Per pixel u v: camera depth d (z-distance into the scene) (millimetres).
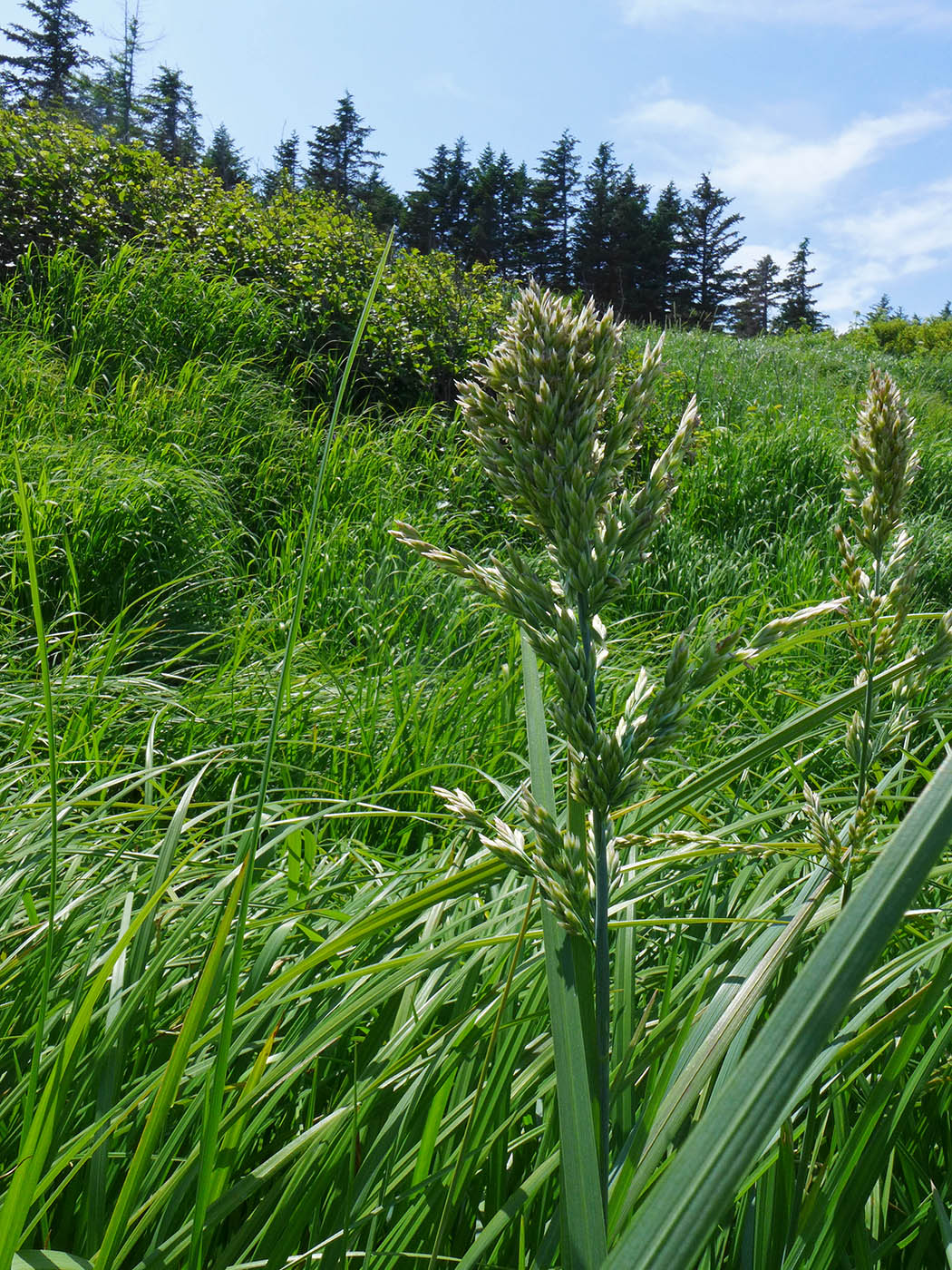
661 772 2629
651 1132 916
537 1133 1209
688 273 72250
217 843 1855
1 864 1964
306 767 2912
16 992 1551
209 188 9578
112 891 1868
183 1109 1235
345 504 5887
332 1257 991
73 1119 1199
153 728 2344
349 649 4160
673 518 6805
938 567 6152
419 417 7562
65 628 3955
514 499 840
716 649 810
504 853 855
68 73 55781
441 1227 979
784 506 7809
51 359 6406
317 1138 1073
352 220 10492
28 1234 942
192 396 6379
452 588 4836
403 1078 1226
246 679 3430
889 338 34594
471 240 74188
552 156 73062
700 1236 442
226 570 4668
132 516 4355
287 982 1078
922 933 1676
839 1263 1120
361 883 2049
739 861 2084
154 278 7555
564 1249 719
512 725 3186
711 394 11414
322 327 8273
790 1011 458
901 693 1177
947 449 9914
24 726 2635
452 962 1550
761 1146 444
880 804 2217
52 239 7914
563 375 808
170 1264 981
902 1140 1301
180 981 1591
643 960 1755
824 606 807
